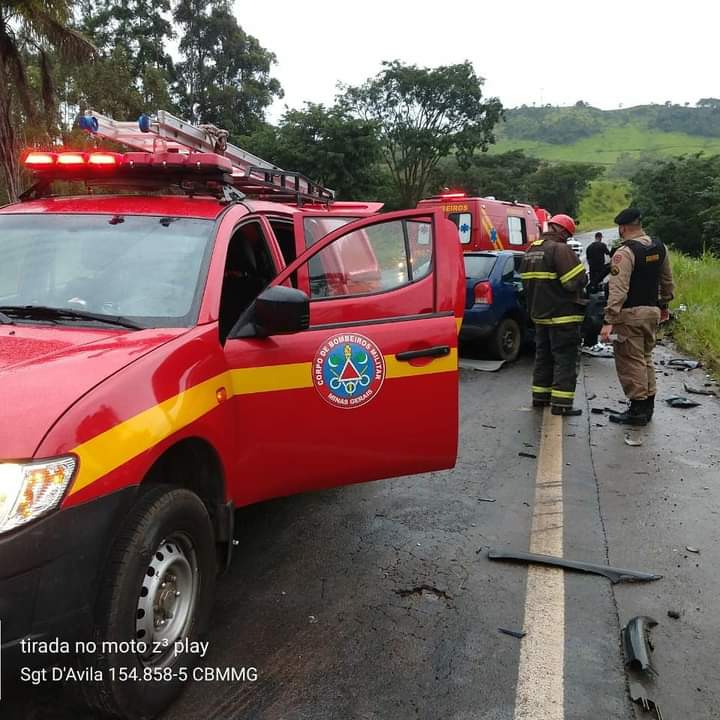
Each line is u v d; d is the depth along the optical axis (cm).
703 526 427
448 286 371
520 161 5278
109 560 228
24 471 199
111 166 367
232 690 267
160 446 241
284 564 371
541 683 275
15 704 252
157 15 3247
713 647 302
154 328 288
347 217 429
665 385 828
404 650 295
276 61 3528
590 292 1103
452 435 364
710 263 2050
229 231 339
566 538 408
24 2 1380
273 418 316
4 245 338
